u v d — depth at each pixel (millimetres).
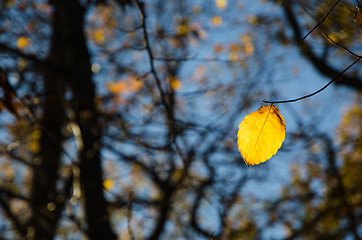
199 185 6863
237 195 7871
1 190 5246
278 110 1270
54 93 5578
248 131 1271
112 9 6238
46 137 5562
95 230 4285
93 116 4879
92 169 4484
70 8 5676
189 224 7848
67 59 5285
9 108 2531
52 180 5434
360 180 9117
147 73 3045
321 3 2191
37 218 5109
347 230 8547
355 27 2090
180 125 6129
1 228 5391
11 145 4621
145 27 2773
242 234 7637
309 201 9000
